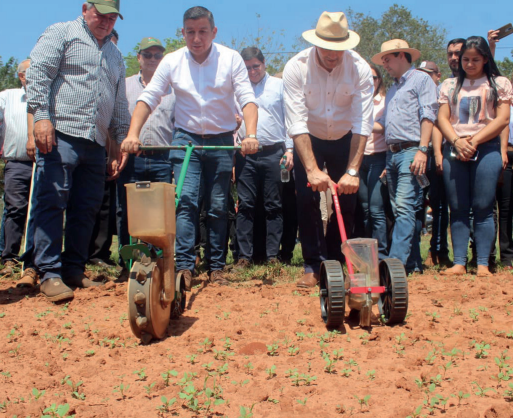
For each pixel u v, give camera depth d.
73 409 3.04
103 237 7.66
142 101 5.50
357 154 5.44
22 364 3.81
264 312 4.98
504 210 7.07
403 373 3.55
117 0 5.57
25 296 5.62
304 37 5.37
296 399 3.18
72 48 5.52
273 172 7.29
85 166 5.87
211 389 3.30
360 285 4.44
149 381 3.49
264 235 7.89
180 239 5.84
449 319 4.71
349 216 6.50
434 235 7.43
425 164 6.30
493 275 6.33
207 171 6.01
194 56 5.76
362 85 5.55
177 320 4.77
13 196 7.09
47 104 5.36
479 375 3.45
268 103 7.24
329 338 4.21
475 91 6.39
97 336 4.40
